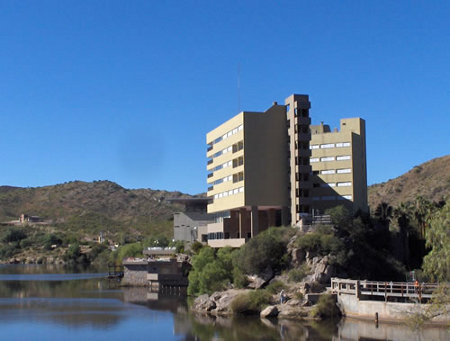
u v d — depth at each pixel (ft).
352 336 241.96
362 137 508.94
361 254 345.92
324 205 476.54
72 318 313.12
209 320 296.51
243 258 352.28
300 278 321.11
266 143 426.92
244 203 418.10
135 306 360.07
